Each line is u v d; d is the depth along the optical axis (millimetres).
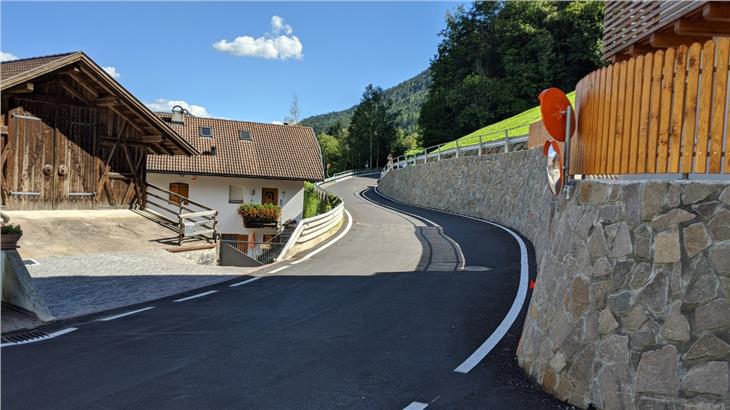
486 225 19750
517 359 5766
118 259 12344
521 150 19891
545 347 5094
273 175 29516
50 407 4551
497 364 5641
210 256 15453
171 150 19500
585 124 5457
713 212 3977
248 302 8773
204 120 32406
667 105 4281
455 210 27203
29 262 11281
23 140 15023
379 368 5535
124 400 4699
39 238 12844
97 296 9242
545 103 5586
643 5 8562
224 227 29188
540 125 17047
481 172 24391
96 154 16969
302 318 7660
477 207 24156
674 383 3959
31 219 14203
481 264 11859
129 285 10188
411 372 5410
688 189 4098
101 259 12164
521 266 11375
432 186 32094
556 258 5438
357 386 5035
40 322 7426
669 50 4273
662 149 4297
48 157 15648
